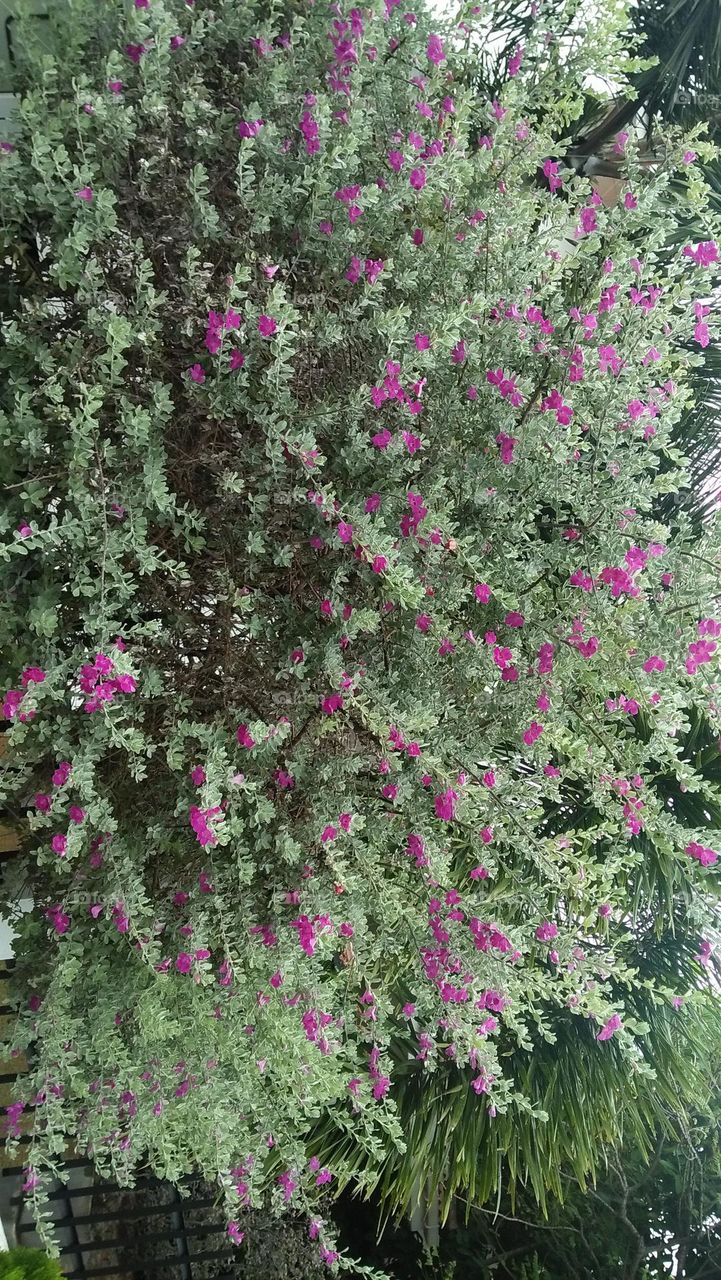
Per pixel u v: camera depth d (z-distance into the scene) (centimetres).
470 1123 231
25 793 149
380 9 125
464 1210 356
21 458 133
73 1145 227
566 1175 301
